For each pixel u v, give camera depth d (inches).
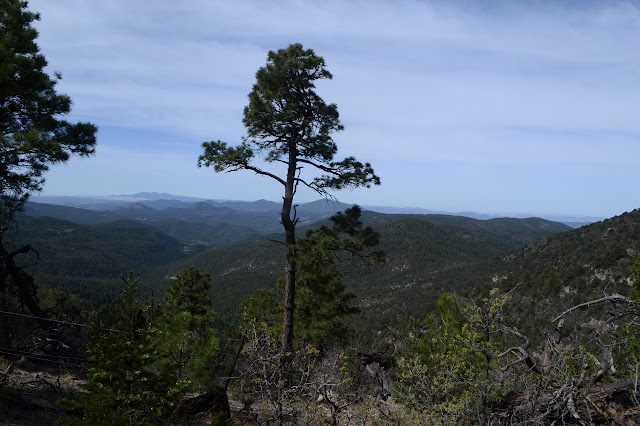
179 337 298.4
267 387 236.5
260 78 626.8
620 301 237.1
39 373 407.8
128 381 201.6
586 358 225.8
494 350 235.5
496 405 226.4
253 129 634.8
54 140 509.0
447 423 210.1
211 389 311.1
